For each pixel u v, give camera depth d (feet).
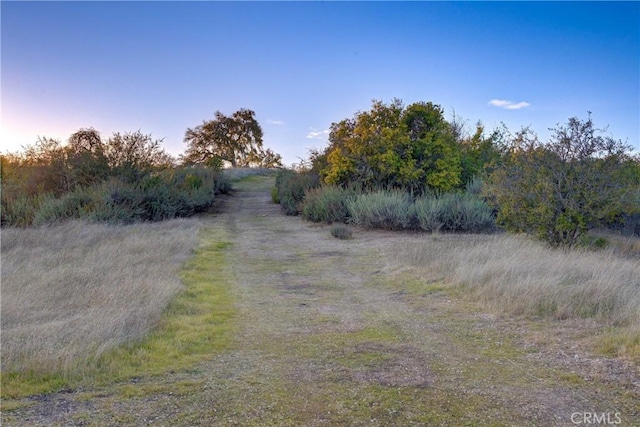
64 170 75.25
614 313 21.85
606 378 15.43
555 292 24.54
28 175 74.95
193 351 19.08
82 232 50.03
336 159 71.46
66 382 15.67
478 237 49.16
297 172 96.99
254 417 13.21
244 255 44.88
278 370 16.93
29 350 17.60
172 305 25.62
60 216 63.05
